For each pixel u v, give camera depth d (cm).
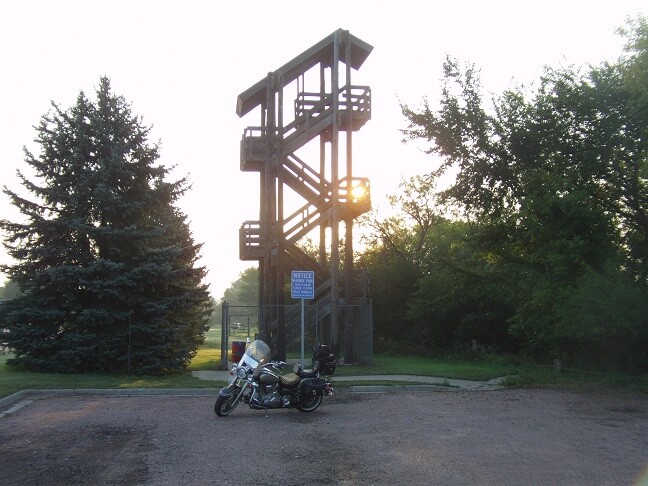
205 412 1204
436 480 692
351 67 2528
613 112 2030
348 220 2403
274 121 2412
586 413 1206
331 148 2453
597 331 1694
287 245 2397
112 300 1894
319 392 1216
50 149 1958
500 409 1259
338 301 2350
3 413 1183
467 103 2292
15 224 1908
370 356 2286
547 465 762
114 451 843
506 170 2233
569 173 2038
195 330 2672
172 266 2019
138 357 1891
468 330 3180
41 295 1914
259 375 1164
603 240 1945
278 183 2388
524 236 2162
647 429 1026
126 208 1956
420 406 1302
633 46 1847
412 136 2386
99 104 2041
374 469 743
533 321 2072
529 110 2202
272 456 813
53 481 689
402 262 3912
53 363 1825
